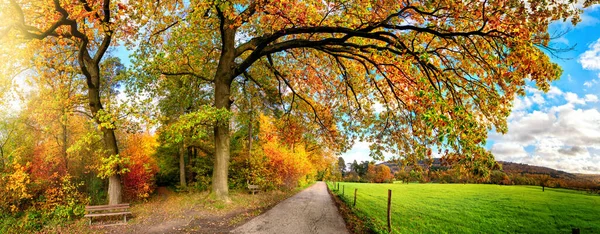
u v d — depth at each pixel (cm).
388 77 1297
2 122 1217
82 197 1270
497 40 912
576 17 748
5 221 970
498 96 988
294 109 1912
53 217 1062
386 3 962
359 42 1099
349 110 1650
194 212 1168
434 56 1109
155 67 1506
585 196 3303
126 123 1241
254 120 2006
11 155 1105
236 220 1062
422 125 1052
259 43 1407
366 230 993
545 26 790
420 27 988
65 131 1414
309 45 1333
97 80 1376
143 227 942
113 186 1318
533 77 805
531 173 5644
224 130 1449
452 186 5212
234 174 2505
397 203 2347
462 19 944
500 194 3453
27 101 1371
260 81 1934
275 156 2380
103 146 1480
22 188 1048
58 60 1409
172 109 2094
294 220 1127
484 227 1530
